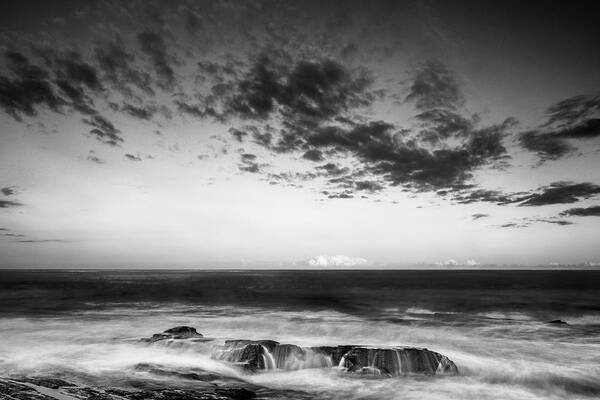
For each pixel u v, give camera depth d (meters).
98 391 11.07
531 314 37.19
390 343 21.80
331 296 59.91
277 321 30.39
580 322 31.92
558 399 13.07
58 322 29.78
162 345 19.20
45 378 12.65
